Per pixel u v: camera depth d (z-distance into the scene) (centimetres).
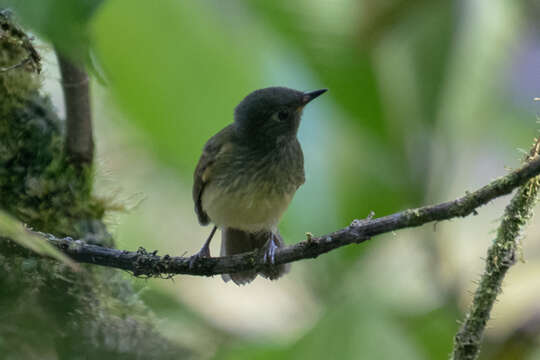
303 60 604
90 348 747
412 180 768
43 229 784
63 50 358
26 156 779
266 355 673
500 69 780
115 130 1003
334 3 600
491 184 581
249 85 597
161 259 725
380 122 682
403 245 977
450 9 704
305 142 777
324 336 635
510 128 1097
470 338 608
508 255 599
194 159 624
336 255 805
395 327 648
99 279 782
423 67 727
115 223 851
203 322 908
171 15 566
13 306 701
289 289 974
